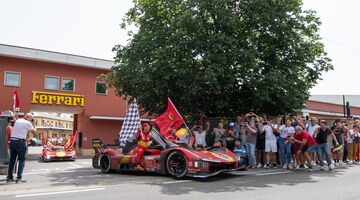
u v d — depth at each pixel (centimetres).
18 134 685
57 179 761
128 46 1412
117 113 2412
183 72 1137
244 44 1252
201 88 1142
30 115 707
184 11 1242
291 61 1281
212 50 1152
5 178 762
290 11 1252
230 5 1284
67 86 2225
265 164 977
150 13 1405
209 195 509
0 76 1970
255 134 980
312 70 1314
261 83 1137
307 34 1320
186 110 1391
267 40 1311
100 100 2345
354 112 3134
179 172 718
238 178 729
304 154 907
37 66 2112
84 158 1895
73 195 517
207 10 1255
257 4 1181
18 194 535
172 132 886
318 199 475
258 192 538
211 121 1181
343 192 536
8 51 1983
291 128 959
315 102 2669
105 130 2345
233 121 1163
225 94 1285
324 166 998
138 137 816
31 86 2073
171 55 1195
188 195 509
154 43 1298
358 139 1197
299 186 606
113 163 873
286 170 910
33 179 767
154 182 668
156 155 792
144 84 1272
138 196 502
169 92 1292
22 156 693
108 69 2362
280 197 491
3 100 1964
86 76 2306
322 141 918
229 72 1167
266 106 1330
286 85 1138
